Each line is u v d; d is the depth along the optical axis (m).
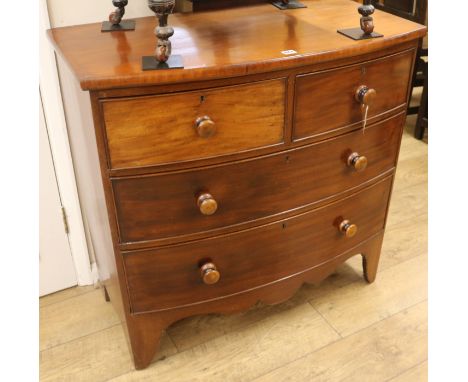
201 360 1.43
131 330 1.30
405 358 1.43
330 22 1.29
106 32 1.22
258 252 1.30
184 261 1.22
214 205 1.12
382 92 1.28
